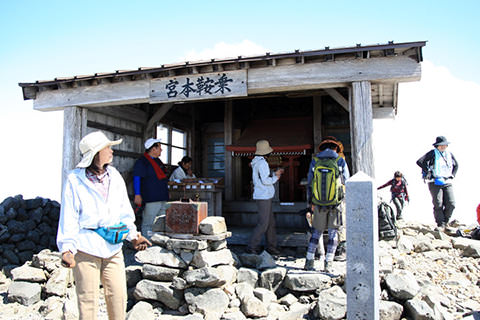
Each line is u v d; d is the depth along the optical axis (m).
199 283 4.11
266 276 4.42
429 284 4.32
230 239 6.20
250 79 5.34
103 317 4.07
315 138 8.12
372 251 2.95
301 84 5.12
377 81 4.96
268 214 5.33
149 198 6.23
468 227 7.44
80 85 6.07
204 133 9.80
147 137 7.84
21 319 4.25
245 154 8.09
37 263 5.06
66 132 6.14
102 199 2.92
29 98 6.39
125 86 5.89
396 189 8.36
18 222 6.46
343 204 4.66
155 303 4.27
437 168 7.25
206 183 6.43
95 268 2.85
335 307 3.76
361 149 4.82
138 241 3.24
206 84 5.46
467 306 3.88
